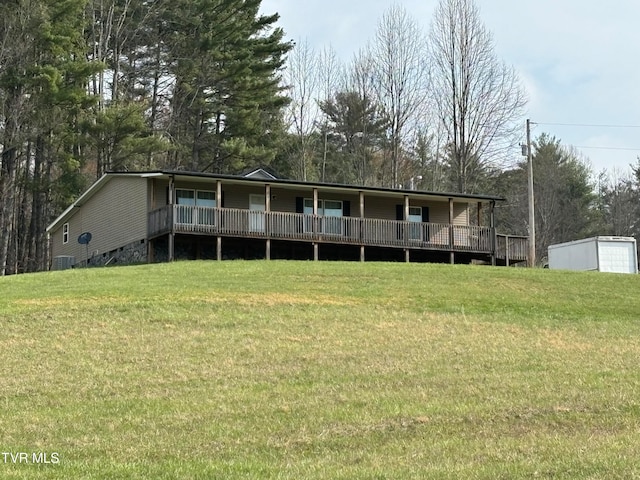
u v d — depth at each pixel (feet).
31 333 62.75
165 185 112.57
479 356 59.06
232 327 65.46
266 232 107.76
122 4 174.40
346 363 56.24
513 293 83.30
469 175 165.78
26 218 165.17
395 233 116.06
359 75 203.62
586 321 73.41
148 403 46.75
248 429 41.93
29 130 137.08
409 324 68.80
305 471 34.42
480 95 162.50
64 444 39.34
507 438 40.06
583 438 39.78
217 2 173.06
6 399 47.62
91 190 123.75
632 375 53.93
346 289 81.30
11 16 133.80
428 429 42.04
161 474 33.96
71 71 139.85
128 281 83.10
